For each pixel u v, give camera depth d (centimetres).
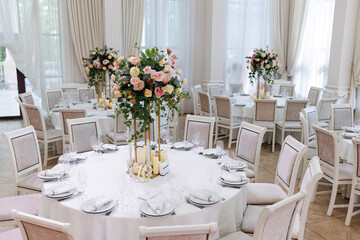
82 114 449
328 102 573
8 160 526
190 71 863
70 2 711
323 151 366
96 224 210
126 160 307
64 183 252
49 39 729
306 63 833
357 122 464
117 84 256
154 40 812
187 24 839
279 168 314
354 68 670
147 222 206
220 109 598
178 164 298
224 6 808
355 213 345
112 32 724
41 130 482
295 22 834
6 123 754
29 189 313
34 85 736
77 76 758
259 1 864
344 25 654
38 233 178
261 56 597
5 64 767
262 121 565
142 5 765
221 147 299
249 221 255
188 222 212
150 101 256
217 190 245
